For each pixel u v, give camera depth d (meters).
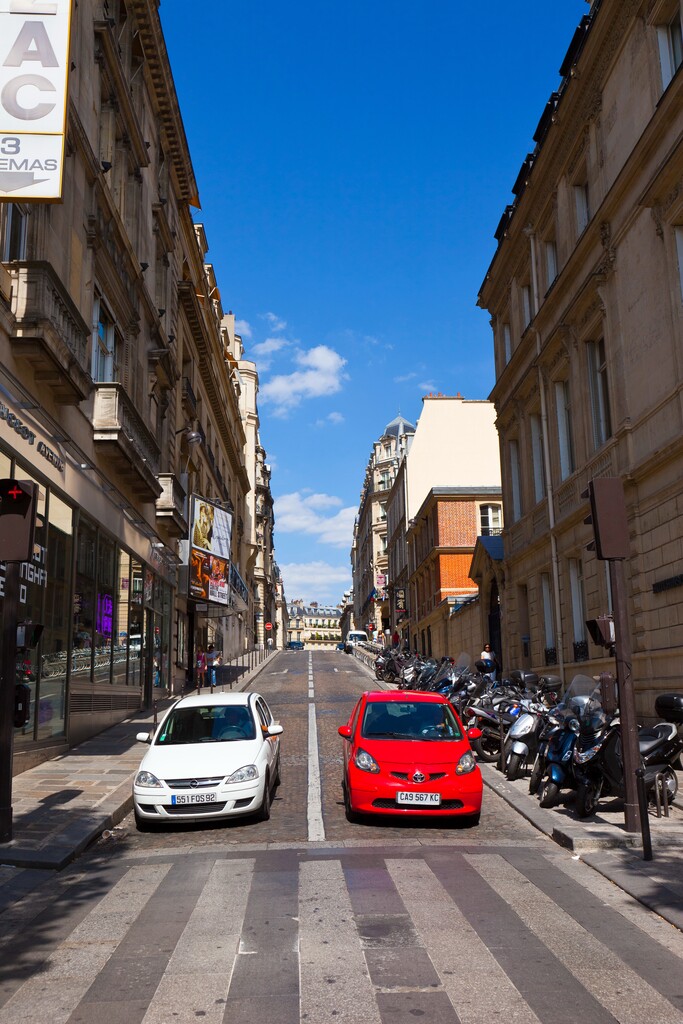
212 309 38.22
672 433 13.39
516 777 11.62
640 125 14.89
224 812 8.91
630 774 7.99
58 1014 4.20
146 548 22.09
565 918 5.62
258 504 74.69
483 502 40.03
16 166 9.80
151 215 23.67
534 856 7.50
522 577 23.47
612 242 15.93
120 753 14.20
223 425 42.16
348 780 9.29
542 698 13.71
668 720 9.49
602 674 8.51
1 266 11.77
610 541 8.27
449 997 4.29
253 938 5.25
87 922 5.75
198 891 6.41
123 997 4.39
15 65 9.99
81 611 15.77
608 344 16.33
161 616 24.73
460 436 50.91
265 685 33.28
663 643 13.73
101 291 17.81
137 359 20.86
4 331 11.66
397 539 58.94
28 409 12.41
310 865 7.13
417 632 48.25
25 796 10.31
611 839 7.64
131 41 20.78
